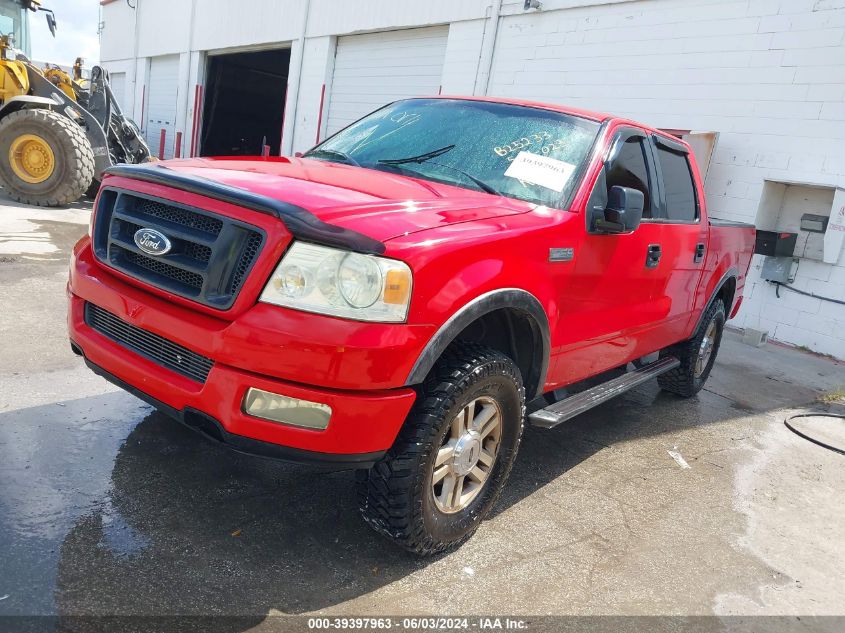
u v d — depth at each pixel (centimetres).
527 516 312
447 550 271
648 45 888
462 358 249
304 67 1508
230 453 320
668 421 479
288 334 208
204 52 1919
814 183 739
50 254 650
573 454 395
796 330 781
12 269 574
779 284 789
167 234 238
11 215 835
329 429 215
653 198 385
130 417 342
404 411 226
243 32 1712
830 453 459
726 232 499
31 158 919
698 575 284
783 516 354
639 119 901
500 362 258
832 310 751
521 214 284
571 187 317
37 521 244
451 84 1156
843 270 741
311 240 213
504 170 322
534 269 274
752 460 427
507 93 1069
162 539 247
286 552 252
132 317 242
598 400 353
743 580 286
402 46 1273
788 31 764
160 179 243
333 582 239
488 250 250
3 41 996
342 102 1419
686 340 508
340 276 211
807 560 312
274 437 216
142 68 2325
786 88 768
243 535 258
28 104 963
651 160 390
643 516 330
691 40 845
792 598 278
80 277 268
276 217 215
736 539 321
